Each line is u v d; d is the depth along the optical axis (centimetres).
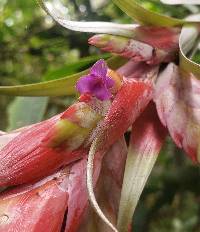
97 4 53
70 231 19
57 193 18
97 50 48
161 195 46
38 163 18
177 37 23
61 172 19
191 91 22
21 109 31
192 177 45
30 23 58
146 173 20
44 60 63
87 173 17
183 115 22
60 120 18
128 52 23
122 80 20
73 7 51
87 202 19
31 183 19
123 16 51
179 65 23
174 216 62
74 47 49
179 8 43
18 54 60
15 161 18
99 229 20
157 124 22
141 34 23
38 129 19
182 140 21
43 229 18
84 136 18
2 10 61
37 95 23
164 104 22
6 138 19
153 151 21
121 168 20
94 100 18
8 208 18
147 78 23
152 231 65
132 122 20
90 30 22
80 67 33
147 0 43
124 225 19
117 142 21
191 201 59
